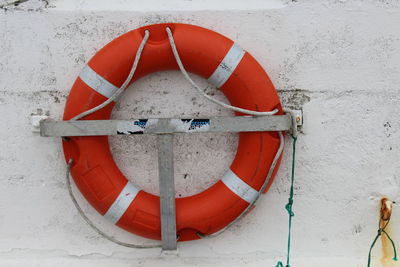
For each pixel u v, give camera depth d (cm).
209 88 211
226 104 206
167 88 211
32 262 226
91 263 226
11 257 227
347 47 206
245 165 204
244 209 208
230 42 197
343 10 203
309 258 226
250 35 205
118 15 203
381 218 220
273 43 206
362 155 216
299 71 208
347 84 210
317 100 211
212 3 204
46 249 227
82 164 202
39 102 211
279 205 222
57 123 198
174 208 205
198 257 227
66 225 224
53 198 221
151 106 213
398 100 211
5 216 223
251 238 225
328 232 225
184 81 210
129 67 196
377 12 203
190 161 217
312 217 223
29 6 202
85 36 205
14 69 207
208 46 194
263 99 198
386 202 216
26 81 209
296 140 215
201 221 206
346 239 226
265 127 199
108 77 196
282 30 204
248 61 197
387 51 206
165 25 196
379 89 210
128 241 226
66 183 219
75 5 203
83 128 199
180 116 214
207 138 215
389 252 226
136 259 226
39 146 215
